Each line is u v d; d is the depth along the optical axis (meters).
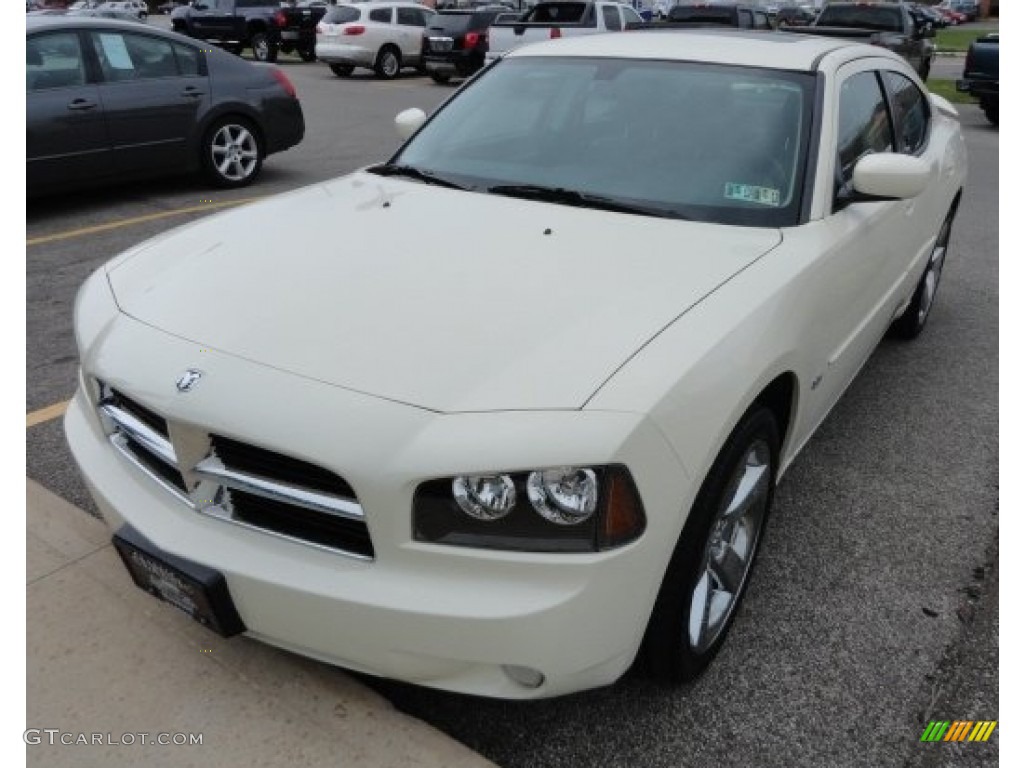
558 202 2.97
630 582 1.92
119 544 2.16
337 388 1.98
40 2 39.91
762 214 2.83
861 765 2.22
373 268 2.46
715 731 2.30
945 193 4.58
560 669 1.91
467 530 1.86
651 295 2.31
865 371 4.75
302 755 2.13
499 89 3.59
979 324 5.52
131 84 7.61
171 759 2.12
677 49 3.42
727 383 2.12
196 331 2.24
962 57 31.30
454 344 2.08
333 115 13.65
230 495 2.08
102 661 2.41
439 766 2.11
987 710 2.40
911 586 2.92
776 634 2.68
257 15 23.27
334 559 1.96
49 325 4.95
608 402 1.91
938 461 3.77
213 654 2.44
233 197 8.12
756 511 2.61
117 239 6.69
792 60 3.26
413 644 1.89
